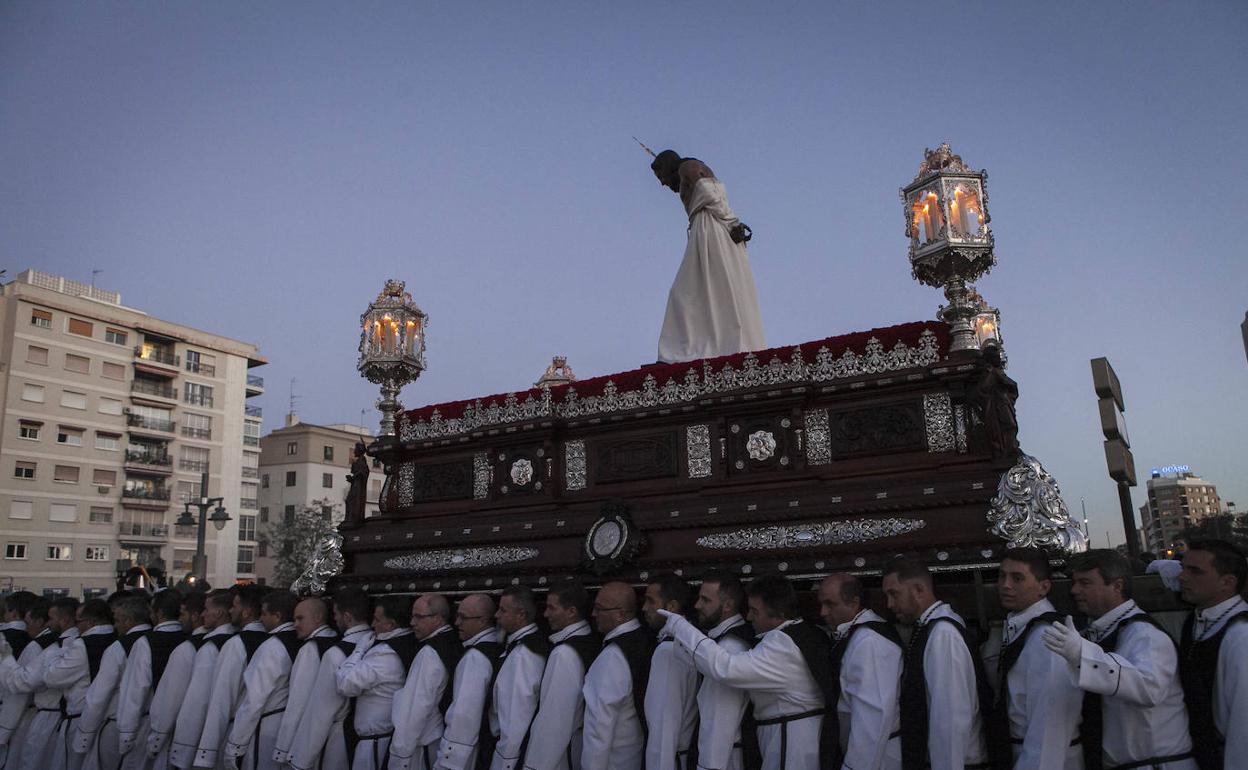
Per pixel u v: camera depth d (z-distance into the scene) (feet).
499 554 24.47
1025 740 14.19
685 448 23.04
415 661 20.77
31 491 165.07
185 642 25.13
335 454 243.40
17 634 30.71
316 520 204.74
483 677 19.93
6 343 164.55
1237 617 13.50
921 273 21.09
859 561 18.67
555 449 25.26
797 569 19.31
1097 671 12.55
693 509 21.36
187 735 23.48
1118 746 13.76
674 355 28.71
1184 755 13.43
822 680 16.10
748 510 20.43
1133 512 21.38
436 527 26.53
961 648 15.07
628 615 19.07
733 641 17.33
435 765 19.43
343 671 20.79
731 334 28.14
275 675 22.66
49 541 166.91
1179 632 16.92
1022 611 15.40
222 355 204.54
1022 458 17.84
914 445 19.92
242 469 215.51
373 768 20.76
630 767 18.13
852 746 15.24
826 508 19.40
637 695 18.15
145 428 185.78
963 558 17.46
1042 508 16.90
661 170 32.30
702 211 29.81
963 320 20.01
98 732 25.13
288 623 23.93
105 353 180.96
